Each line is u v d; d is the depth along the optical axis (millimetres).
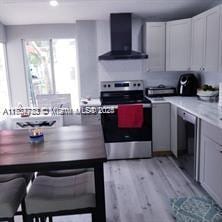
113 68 4332
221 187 2221
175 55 3861
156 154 3904
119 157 3832
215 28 2893
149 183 3020
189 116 2896
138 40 4273
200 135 2668
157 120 3771
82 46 4270
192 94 4090
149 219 2309
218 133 2227
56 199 1534
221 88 3061
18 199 1632
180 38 3766
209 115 2566
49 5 3252
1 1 3012
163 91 4188
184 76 4152
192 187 2889
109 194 2777
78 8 3457
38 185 1690
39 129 2162
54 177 1841
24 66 4461
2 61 4391
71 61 4609
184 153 3201
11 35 4328
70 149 1681
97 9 3533
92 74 4371
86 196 1548
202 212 2391
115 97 4328
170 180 3080
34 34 4344
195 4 3443
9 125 3910
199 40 3365
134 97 4289
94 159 1489
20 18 3871
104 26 4207
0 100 4500
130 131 3760
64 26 4344
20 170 1464
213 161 2361
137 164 3631
